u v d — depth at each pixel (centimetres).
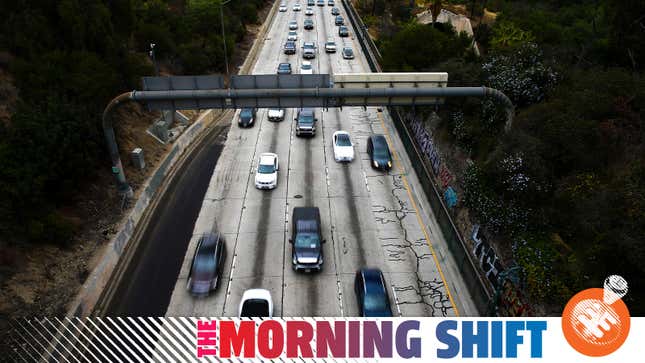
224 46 4531
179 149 3291
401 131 3481
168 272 2214
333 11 7712
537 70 2608
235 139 3578
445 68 3316
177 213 2653
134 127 3123
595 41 3597
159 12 4434
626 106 2191
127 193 2556
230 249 2367
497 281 1994
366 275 2070
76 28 2923
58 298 1892
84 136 2475
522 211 2008
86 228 2297
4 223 1967
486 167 2248
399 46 4138
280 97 2219
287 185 2952
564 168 2116
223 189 2902
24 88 2470
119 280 2155
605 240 1617
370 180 3038
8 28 2644
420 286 2177
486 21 6538
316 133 3691
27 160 2111
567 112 2222
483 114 2652
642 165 1747
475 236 2241
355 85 2217
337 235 2502
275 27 6969
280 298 2075
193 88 2194
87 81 2711
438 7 5447
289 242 2431
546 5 7238
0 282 1812
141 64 3434
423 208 2739
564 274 1723
